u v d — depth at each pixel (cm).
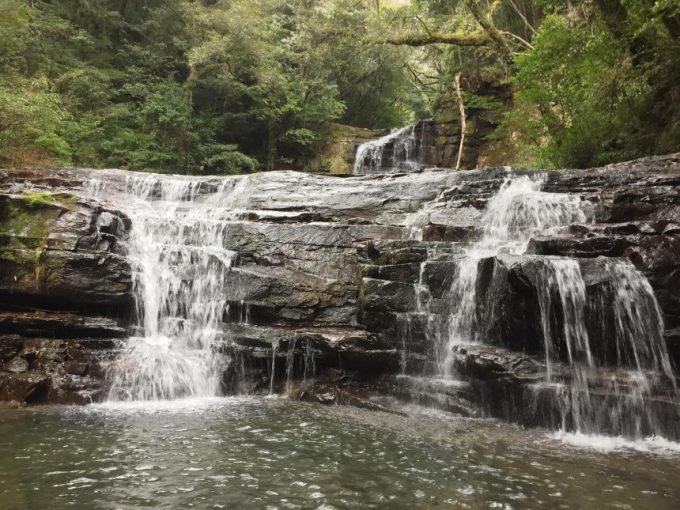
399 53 2816
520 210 947
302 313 884
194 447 496
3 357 710
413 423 617
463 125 2112
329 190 1182
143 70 2158
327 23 2394
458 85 2209
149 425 573
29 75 1738
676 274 657
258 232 988
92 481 406
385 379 760
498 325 707
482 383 668
